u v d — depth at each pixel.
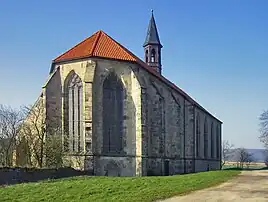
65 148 48.91
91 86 47.72
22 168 35.47
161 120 56.50
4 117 54.69
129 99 50.66
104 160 48.25
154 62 75.62
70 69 50.38
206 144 81.75
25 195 25.47
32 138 50.94
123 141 50.03
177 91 64.31
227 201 23.66
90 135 47.16
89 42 53.38
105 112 49.47
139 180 33.22
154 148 55.31
